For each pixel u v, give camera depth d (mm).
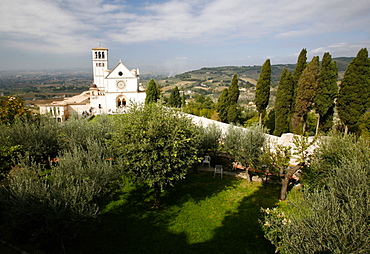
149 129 11844
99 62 66250
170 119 12734
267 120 38375
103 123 21984
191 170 19969
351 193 8258
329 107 27562
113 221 12562
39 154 17094
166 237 11438
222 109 42562
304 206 8633
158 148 12586
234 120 40750
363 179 9289
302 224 7426
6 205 8852
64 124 21859
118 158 13938
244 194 16125
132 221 12688
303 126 30094
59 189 9195
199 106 58906
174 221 12836
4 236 9375
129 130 12727
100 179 11156
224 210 14055
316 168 13430
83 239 10805
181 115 14117
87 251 10055
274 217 9633
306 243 6750
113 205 14250
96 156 14188
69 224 8945
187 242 11117
